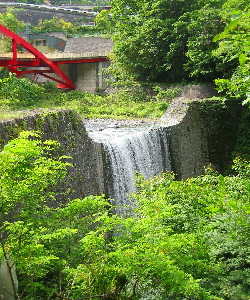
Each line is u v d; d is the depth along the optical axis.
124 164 14.84
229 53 10.65
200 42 22.53
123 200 14.70
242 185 9.15
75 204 6.60
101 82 28.73
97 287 5.93
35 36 40.34
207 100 19.12
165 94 23.83
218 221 7.43
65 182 11.47
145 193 9.34
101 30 40.75
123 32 26.22
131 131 17.69
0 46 35.91
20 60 26.42
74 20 46.38
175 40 24.42
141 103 24.16
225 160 19.86
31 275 6.10
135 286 5.88
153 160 16.31
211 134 19.27
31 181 5.84
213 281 6.51
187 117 18.05
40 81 31.12
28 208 6.27
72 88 29.08
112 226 6.27
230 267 6.96
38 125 10.73
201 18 22.66
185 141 17.83
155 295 5.88
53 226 6.41
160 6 24.86
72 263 6.40
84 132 12.96
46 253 6.00
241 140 20.09
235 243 6.98
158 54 24.88
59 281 6.46
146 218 6.31
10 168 5.54
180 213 8.18
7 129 9.57
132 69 26.08
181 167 17.50
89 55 28.11
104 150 14.01
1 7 44.31
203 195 8.94
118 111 22.89
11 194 5.61
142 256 5.36
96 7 51.22
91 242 5.91
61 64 29.98
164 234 5.85
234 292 6.30
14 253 5.74
